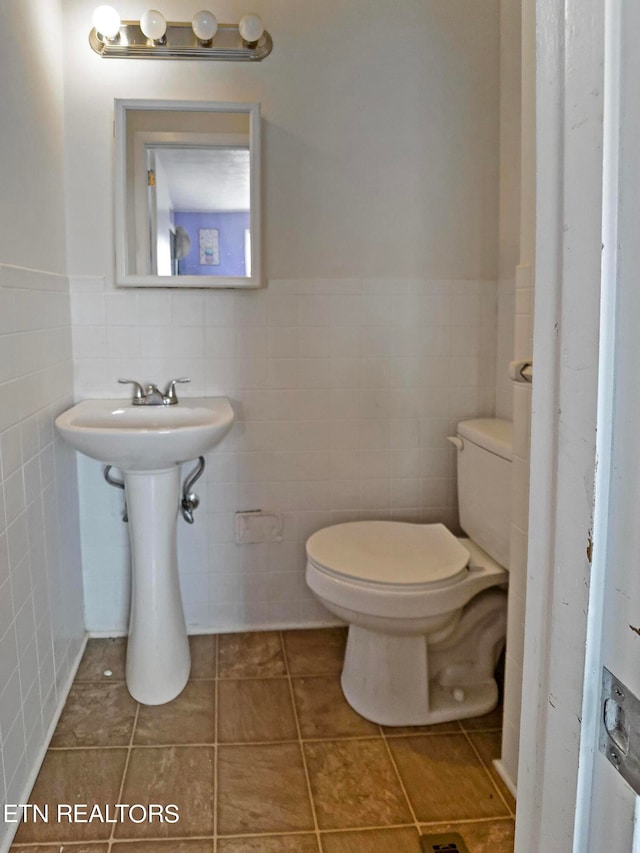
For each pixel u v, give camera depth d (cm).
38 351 164
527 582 52
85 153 194
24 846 133
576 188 42
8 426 139
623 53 36
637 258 36
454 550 180
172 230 197
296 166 202
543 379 48
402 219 207
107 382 204
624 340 38
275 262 205
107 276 200
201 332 205
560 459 45
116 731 170
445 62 203
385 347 213
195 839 136
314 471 217
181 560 218
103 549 213
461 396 217
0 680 131
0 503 133
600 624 41
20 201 153
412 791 150
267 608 223
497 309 214
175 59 194
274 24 197
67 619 189
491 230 211
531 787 52
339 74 200
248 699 184
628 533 38
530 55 132
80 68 192
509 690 150
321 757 161
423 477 220
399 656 173
